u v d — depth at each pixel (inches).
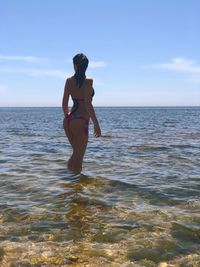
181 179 330.0
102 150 557.6
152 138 792.3
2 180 322.3
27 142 698.8
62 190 284.4
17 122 1946.4
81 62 279.9
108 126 1413.6
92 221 208.5
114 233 188.9
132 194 272.8
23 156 483.5
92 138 797.9
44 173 356.5
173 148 579.5
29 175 345.4
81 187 294.8
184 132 999.0
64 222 206.8
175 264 153.5
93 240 179.8
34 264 152.3
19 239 180.5
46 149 570.6
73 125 287.0
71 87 286.2
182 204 244.8
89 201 251.9
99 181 317.7
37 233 189.3
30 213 223.3
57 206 239.5
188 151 540.4
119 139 766.5
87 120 289.9
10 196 266.2
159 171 371.9
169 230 193.0
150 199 258.7
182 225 200.1
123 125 1505.9
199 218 212.7
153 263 154.4
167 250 167.8
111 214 221.6
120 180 321.4
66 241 178.4
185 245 173.6
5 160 446.0
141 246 172.1
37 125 1557.6
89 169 381.4
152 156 486.6
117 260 157.2
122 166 402.9
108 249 168.7
